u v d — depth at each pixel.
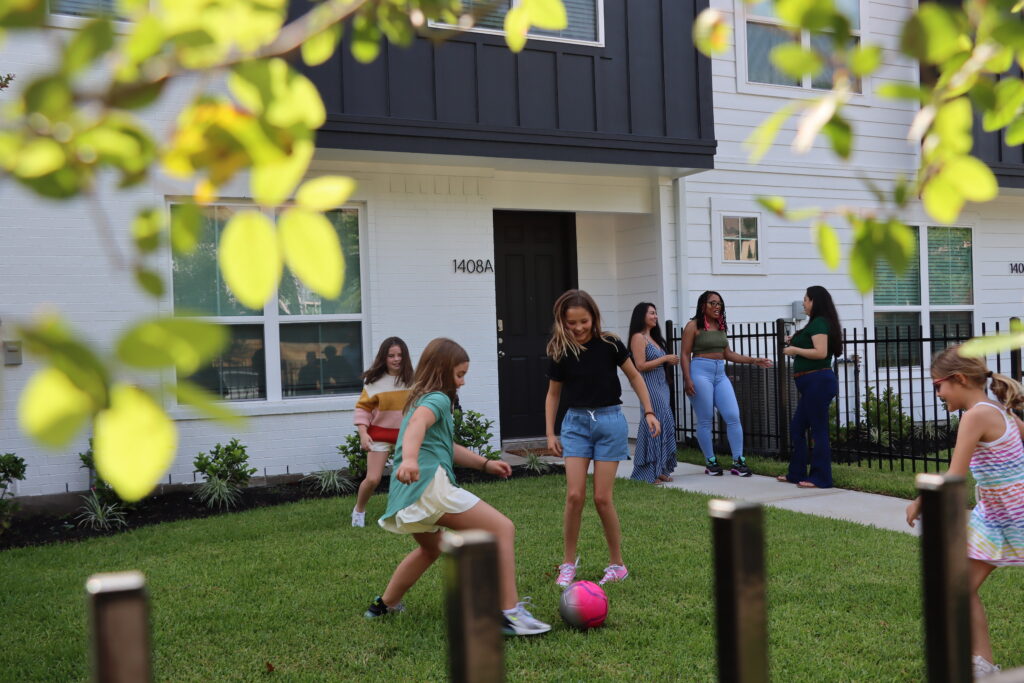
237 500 8.07
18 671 3.96
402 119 8.70
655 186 11.03
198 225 0.99
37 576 5.60
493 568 1.04
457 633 1.03
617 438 5.17
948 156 1.27
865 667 3.85
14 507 7.17
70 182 0.91
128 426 0.75
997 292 13.23
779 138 11.62
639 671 3.87
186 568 5.69
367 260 9.40
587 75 9.77
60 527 7.24
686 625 4.43
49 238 7.93
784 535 6.21
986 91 1.29
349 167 9.29
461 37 9.12
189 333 0.72
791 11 1.14
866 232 1.32
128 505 7.55
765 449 10.15
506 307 10.91
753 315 11.49
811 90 11.79
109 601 0.87
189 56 0.91
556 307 5.30
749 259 11.48
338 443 9.20
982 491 3.71
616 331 11.70
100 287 8.07
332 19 1.07
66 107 0.85
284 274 9.05
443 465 4.36
